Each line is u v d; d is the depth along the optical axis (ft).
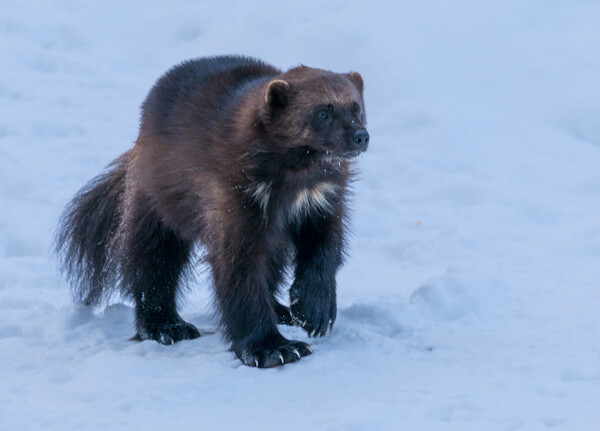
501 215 51.52
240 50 77.82
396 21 77.20
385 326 31.19
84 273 34.68
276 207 27.81
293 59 74.84
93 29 83.97
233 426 20.93
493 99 69.10
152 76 77.61
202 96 29.04
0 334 32.91
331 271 29.07
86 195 34.71
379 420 20.35
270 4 84.17
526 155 62.18
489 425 19.93
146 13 86.58
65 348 30.04
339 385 24.11
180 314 36.81
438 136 63.21
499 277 34.86
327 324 28.81
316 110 26.40
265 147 26.84
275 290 31.99
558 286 36.14
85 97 70.59
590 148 64.18
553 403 21.40
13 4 86.43
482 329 30.09
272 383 24.56
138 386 23.94
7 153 58.65
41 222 48.80
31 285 40.75
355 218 50.85
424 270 42.75
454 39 75.66
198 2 87.45
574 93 69.51
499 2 81.10
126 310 34.55
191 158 28.27
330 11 81.20
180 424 21.17
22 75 73.31
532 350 26.66
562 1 83.30
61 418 21.80
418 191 55.52
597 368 24.12
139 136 31.58
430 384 23.61
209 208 27.89
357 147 26.37
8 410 22.44
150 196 30.76
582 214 52.29
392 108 67.00
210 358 27.43
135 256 31.65
